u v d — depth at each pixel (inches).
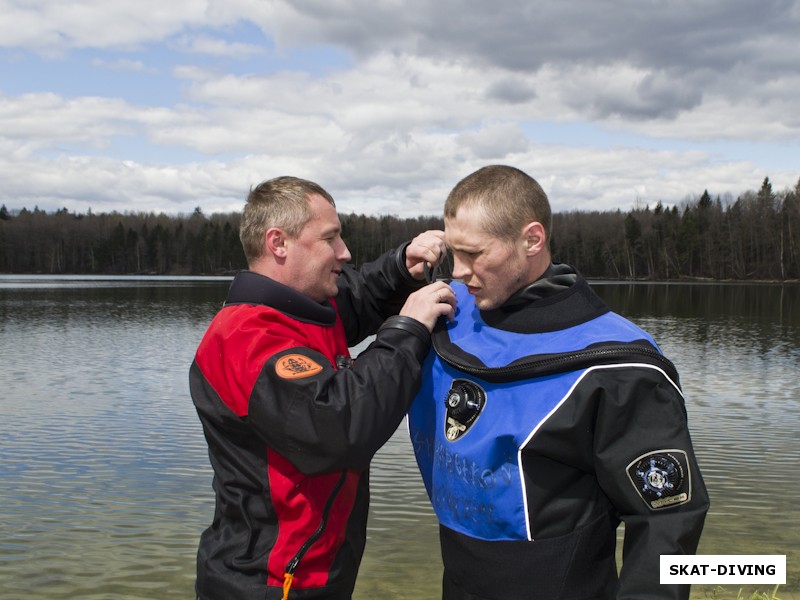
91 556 239.1
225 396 86.3
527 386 77.9
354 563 92.7
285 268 92.2
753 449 367.2
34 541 250.5
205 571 88.4
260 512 86.4
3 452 356.2
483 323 86.7
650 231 3981.3
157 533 259.0
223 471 89.3
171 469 331.0
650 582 69.6
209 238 4635.8
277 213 91.1
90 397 503.8
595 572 78.0
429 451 88.7
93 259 4626.0
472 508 80.6
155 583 223.6
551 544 76.8
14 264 4648.1
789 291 2539.4
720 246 3747.5
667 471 71.2
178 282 3095.5
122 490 301.4
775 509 279.9
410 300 89.4
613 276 3978.8
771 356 780.0
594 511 78.2
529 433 75.7
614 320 80.5
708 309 1588.3
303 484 85.8
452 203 83.2
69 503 286.0
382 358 82.7
